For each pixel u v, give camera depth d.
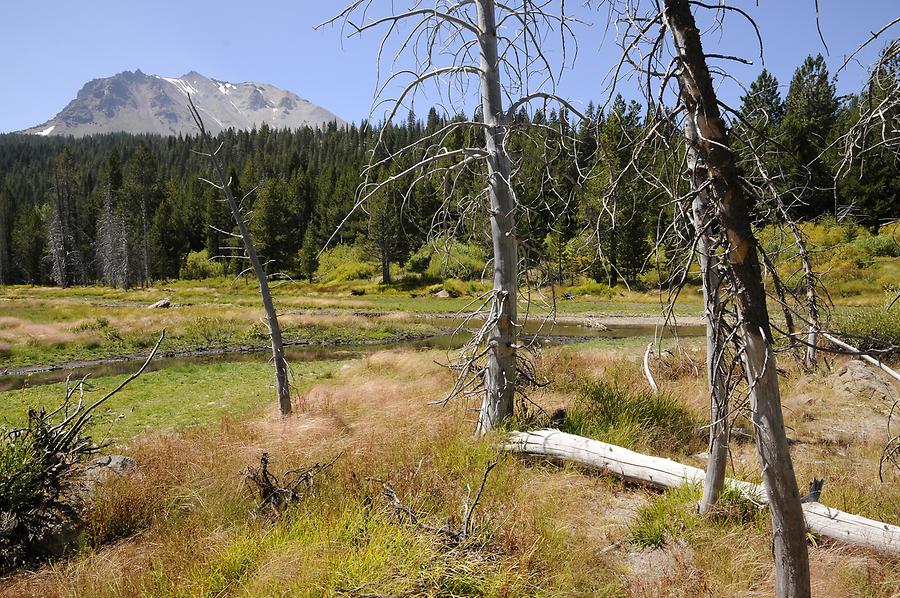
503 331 7.11
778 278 2.88
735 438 7.71
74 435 5.56
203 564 4.05
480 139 7.92
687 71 2.79
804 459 7.10
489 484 5.44
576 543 4.55
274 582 3.69
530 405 8.27
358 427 7.98
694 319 33.53
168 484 5.70
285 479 5.61
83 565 4.30
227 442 7.14
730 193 2.82
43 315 34.38
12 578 4.33
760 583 4.08
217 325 28.56
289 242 63.72
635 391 8.85
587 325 33.12
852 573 4.10
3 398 14.10
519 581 3.82
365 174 6.86
